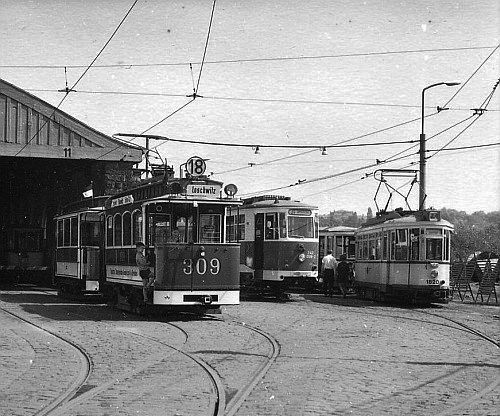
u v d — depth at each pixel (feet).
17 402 27.86
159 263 61.41
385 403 27.81
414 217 84.69
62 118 111.34
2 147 107.55
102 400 28.22
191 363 37.83
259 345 45.65
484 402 28.17
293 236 91.61
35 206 143.54
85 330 53.62
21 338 48.60
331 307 79.41
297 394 29.53
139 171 117.80
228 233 64.39
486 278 91.81
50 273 131.44
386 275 87.86
